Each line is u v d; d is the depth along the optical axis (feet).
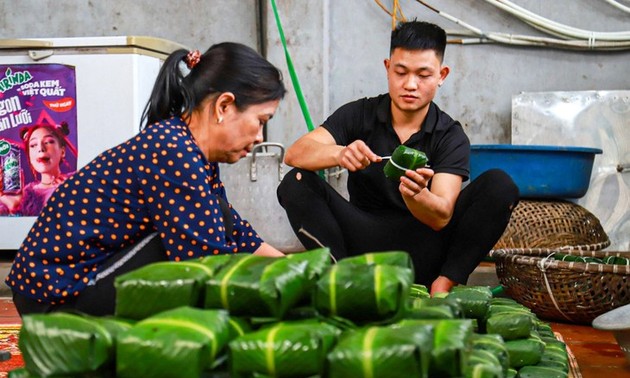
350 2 15.42
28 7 15.76
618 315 6.79
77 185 5.65
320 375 3.12
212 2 15.72
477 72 15.33
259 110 5.83
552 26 14.82
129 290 3.46
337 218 9.14
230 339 3.29
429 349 3.10
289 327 3.23
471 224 8.73
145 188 5.54
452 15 15.28
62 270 5.61
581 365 7.27
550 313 9.36
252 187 12.99
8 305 10.42
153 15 15.78
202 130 5.80
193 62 5.84
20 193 12.27
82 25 15.75
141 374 2.99
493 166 13.11
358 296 3.36
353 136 9.55
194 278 3.45
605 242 12.10
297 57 15.19
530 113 14.56
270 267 3.50
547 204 12.91
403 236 9.06
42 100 12.06
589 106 14.38
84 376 3.08
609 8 15.03
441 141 9.09
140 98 12.03
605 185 14.35
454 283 8.75
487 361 3.71
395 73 8.84
